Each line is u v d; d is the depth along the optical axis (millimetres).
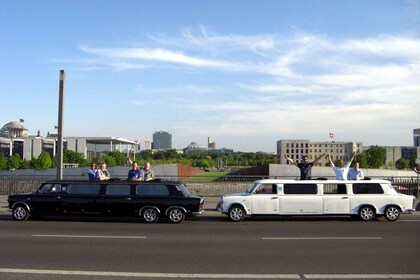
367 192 16781
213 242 11562
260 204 16594
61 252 10039
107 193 16344
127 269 8383
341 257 9609
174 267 8578
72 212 16359
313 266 8727
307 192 16688
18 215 16578
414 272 8250
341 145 155250
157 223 16047
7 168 99375
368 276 7949
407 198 16703
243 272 8203
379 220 17000
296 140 145875
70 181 16703
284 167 31719
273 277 7848
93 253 9938
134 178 17844
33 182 25688
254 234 13062
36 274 7957
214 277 7828
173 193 16219
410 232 13516
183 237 12422
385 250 10445
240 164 175625
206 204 21594
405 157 169750
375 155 130500
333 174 31453
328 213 16578
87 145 133125
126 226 15078
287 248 10680
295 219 17453
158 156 176750
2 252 10016
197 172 76750
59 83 20375
